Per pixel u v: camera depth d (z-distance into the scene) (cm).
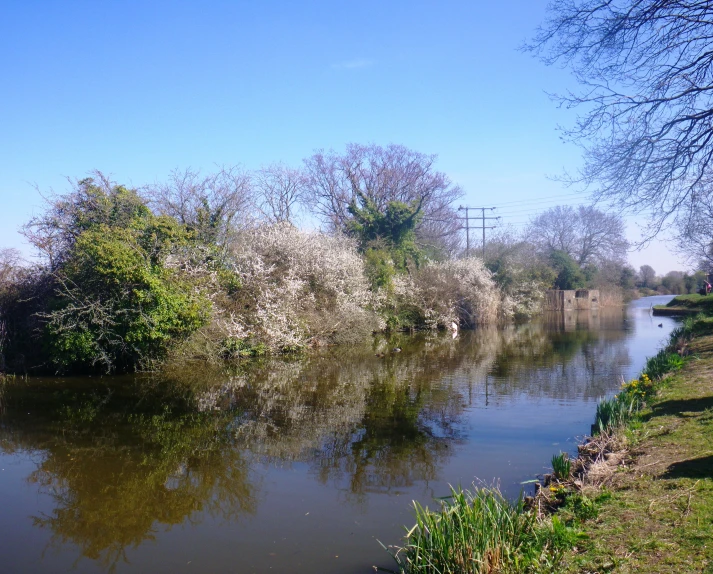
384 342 2419
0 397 1272
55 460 850
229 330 1758
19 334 1608
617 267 5972
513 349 2133
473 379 1479
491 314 3394
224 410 1150
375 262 2711
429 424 1020
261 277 1938
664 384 1038
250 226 2095
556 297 4616
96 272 1496
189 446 910
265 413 1122
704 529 450
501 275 3753
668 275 8106
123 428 1016
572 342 2342
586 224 5575
